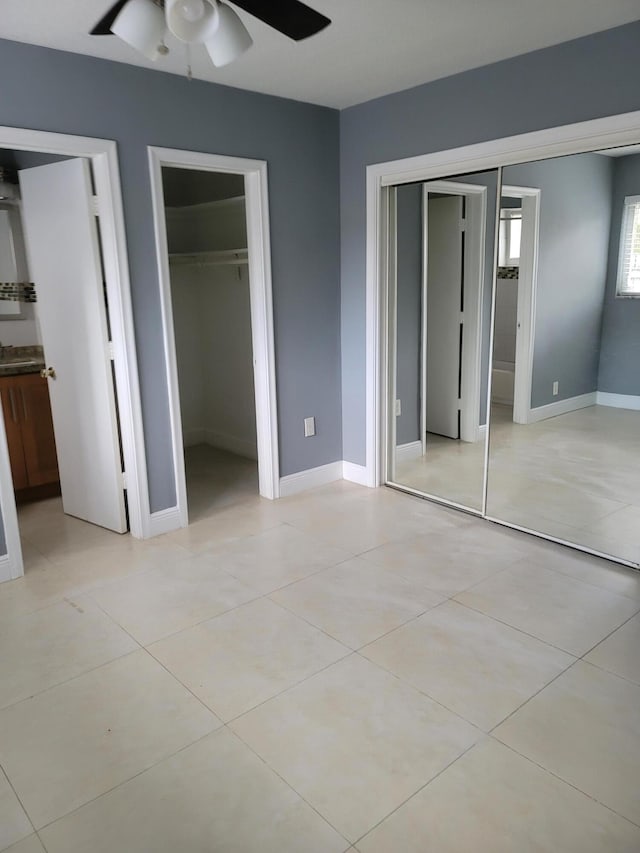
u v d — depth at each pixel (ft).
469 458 13.52
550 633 8.25
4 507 9.78
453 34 8.98
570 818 5.50
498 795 5.75
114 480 11.41
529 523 11.70
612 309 10.27
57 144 9.44
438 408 13.62
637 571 9.91
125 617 8.84
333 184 13.15
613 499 10.96
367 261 12.98
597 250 10.15
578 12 8.28
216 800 5.77
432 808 5.63
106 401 11.03
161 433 11.43
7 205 13.53
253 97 11.55
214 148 11.19
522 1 7.93
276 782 5.95
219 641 8.22
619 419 10.69
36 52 9.07
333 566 10.26
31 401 13.15
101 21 6.37
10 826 5.54
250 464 15.83
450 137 11.07
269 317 12.53
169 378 11.29
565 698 7.02
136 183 10.36
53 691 7.30
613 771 6.01
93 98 9.68
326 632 8.37
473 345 12.85
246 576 9.97
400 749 6.33
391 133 12.00
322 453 14.16
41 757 6.31
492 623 8.50
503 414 11.80
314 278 13.20
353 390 13.96
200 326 17.16
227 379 16.55
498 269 11.35
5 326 13.89
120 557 10.73
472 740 6.43
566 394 11.12
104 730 6.67
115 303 10.51
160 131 10.48
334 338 13.84
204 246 16.38
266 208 12.06
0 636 8.42
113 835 5.44
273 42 9.14
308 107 12.39
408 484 13.98
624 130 8.95
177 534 11.64
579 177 9.95
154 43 6.28
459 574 9.91
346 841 5.32
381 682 7.34
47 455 13.53
